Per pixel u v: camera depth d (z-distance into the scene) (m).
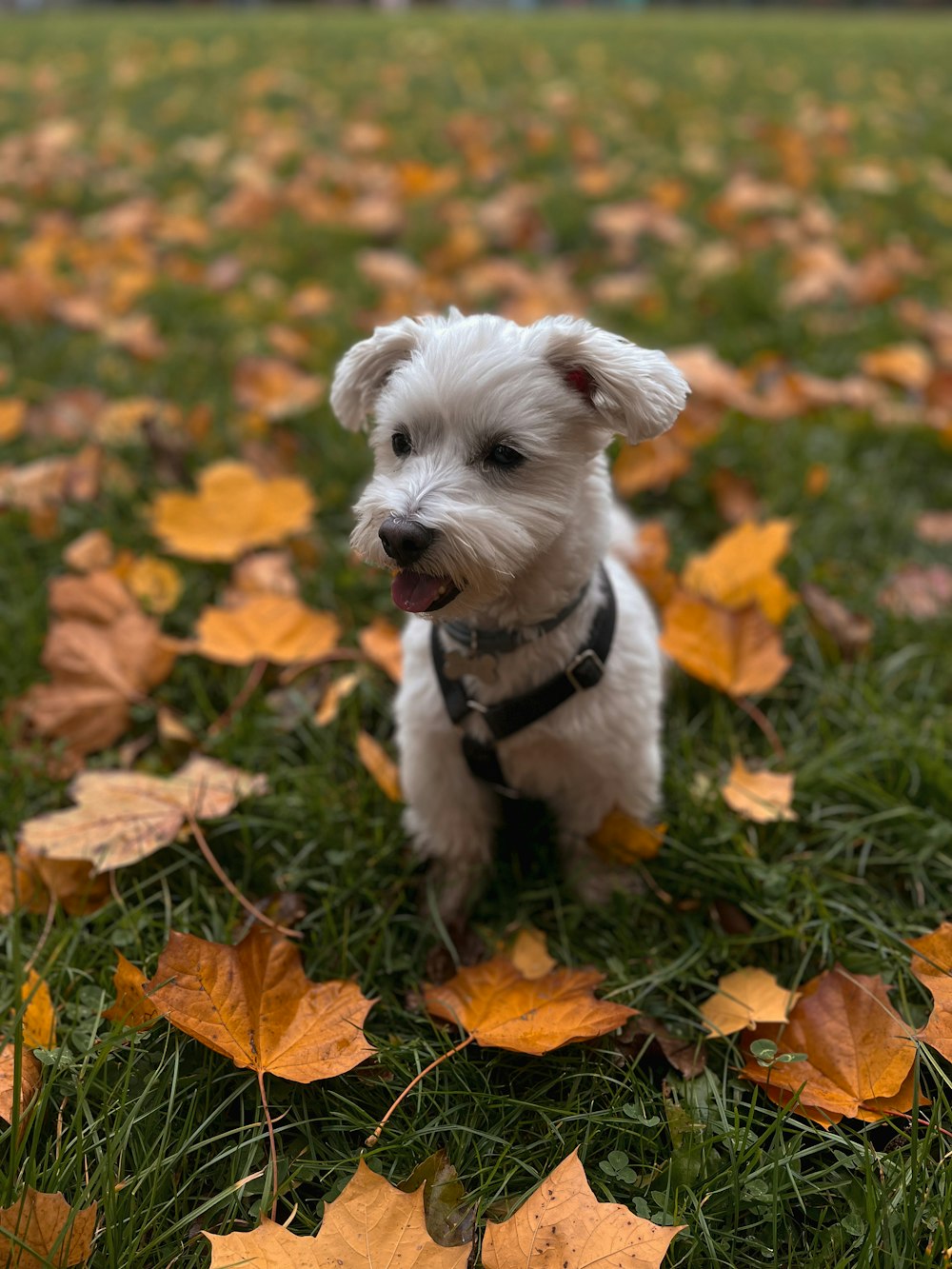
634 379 0.55
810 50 3.60
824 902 0.62
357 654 0.79
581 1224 0.44
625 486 0.97
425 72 2.99
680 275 1.46
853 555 0.93
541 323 0.57
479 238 1.57
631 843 0.65
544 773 0.64
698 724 0.76
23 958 0.58
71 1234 0.44
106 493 0.98
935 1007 0.51
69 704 0.74
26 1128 0.49
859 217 1.70
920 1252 0.46
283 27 4.22
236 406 1.13
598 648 0.60
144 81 2.89
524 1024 0.53
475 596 0.54
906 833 0.67
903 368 1.13
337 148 2.14
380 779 0.69
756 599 0.76
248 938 0.54
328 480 1.01
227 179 1.94
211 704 0.80
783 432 1.07
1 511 0.95
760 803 0.66
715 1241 0.47
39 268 1.41
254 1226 0.48
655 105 2.57
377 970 0.60
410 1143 0.50
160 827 0.62
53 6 7.87
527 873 0.68
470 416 0.54
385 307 1.32
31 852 0.62
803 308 1.36
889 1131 0.52
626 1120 0.51
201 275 1.50
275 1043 0.51
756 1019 0.54
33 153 2.09
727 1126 0.51
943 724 0.74
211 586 0.89
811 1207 0.49
